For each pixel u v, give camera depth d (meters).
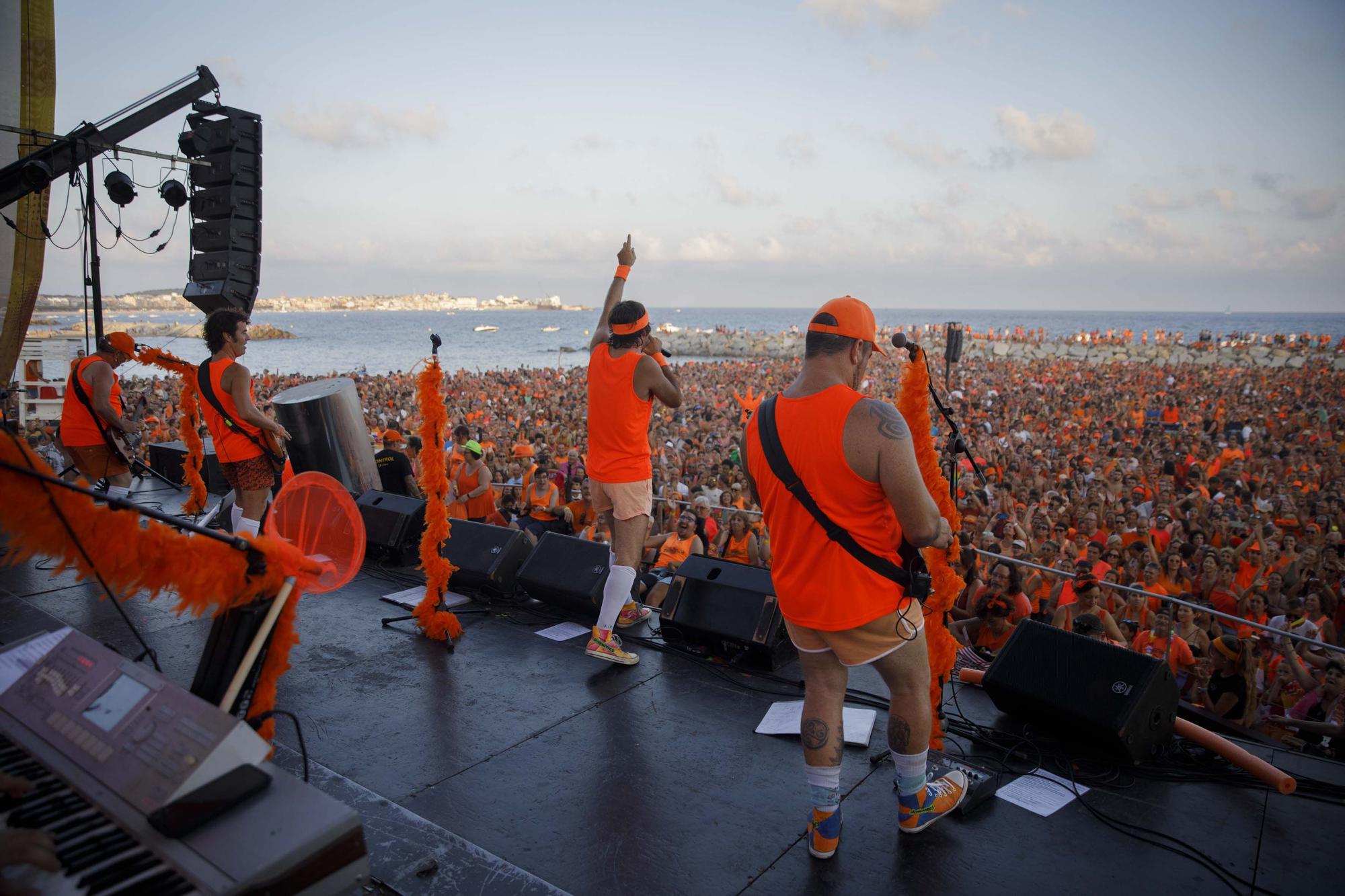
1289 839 2.49
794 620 2.24
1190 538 8.41
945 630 2.80
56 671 1.67
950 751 3.02
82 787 1.39
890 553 2.17
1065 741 3.03
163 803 1.31
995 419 21.14
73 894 1.16
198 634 3.83
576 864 2.32
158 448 7.65
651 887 2.22
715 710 3.29
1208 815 2.62
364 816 2.47
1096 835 2.50
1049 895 2.22
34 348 13.35
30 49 8.47
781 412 2.17
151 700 1.49
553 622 4.26
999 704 3.16
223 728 1.39
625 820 2.53
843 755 2.95
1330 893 2.23
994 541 8.36
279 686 3.46
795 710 3.24
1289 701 5.55
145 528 1.62
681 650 3.88
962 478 10.97
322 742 2.99
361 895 2.12
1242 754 2.79
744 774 2.80
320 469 5.82
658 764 2.86
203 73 6.92
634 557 3.67
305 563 1.81
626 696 3.40
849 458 2.05
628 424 3.58
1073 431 19.27
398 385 33.00
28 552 1.55
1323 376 32.75
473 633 4.08
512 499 8.45
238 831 1.29
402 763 2.85
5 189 6.55
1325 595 6.72
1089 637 3.06
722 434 16.80
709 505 8.12
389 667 3.67
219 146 6.53
